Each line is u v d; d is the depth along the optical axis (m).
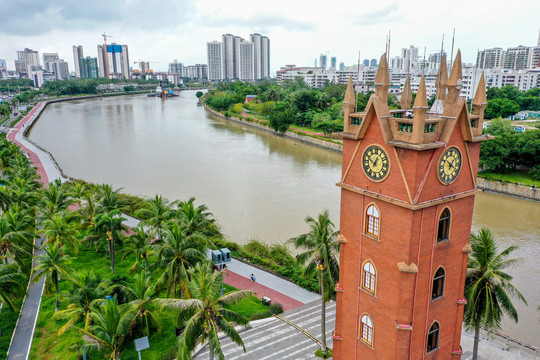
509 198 110.25
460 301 35.88
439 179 31.33
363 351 36.31
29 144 175.50
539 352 48.03
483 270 41.16
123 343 45.50
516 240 82.00
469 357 47.09
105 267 71.50
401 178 30.64
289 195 109.75
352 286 36.47
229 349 49.03
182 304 35.59
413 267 31.08
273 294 63.31
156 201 67.75
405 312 32.28
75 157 154.12
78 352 46.19
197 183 120.81
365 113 32.44
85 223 75.06
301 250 79.06
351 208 35.34
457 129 31.73
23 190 80.44
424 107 28.59
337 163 145.62
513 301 61.88
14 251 58.09
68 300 48.25
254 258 73.81
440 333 35.47
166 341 50.97
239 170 134.88
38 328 53.91
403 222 30.94
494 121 133.12
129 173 132.00
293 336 51.88
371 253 34.06
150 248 54.78
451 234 33.84
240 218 94.44
